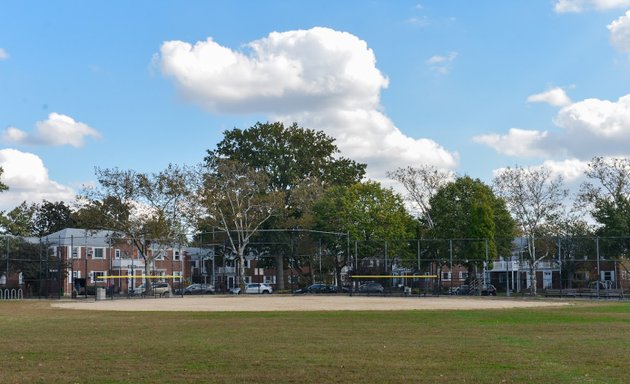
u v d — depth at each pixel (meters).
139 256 115.50
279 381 16.42
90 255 109.31
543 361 19.39
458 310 46.41
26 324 34.75
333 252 97.44
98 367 18.78
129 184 86.19
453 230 87.56
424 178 93.38
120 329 31.22
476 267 85.75
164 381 16.50
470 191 89.69
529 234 86.69
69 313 45.19
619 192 84.12
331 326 32.22
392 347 22.97
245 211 92.06
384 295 80.25
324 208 97.19
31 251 87.00
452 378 16.62
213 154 109.56
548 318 37.56
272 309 49.59
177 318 39.22
